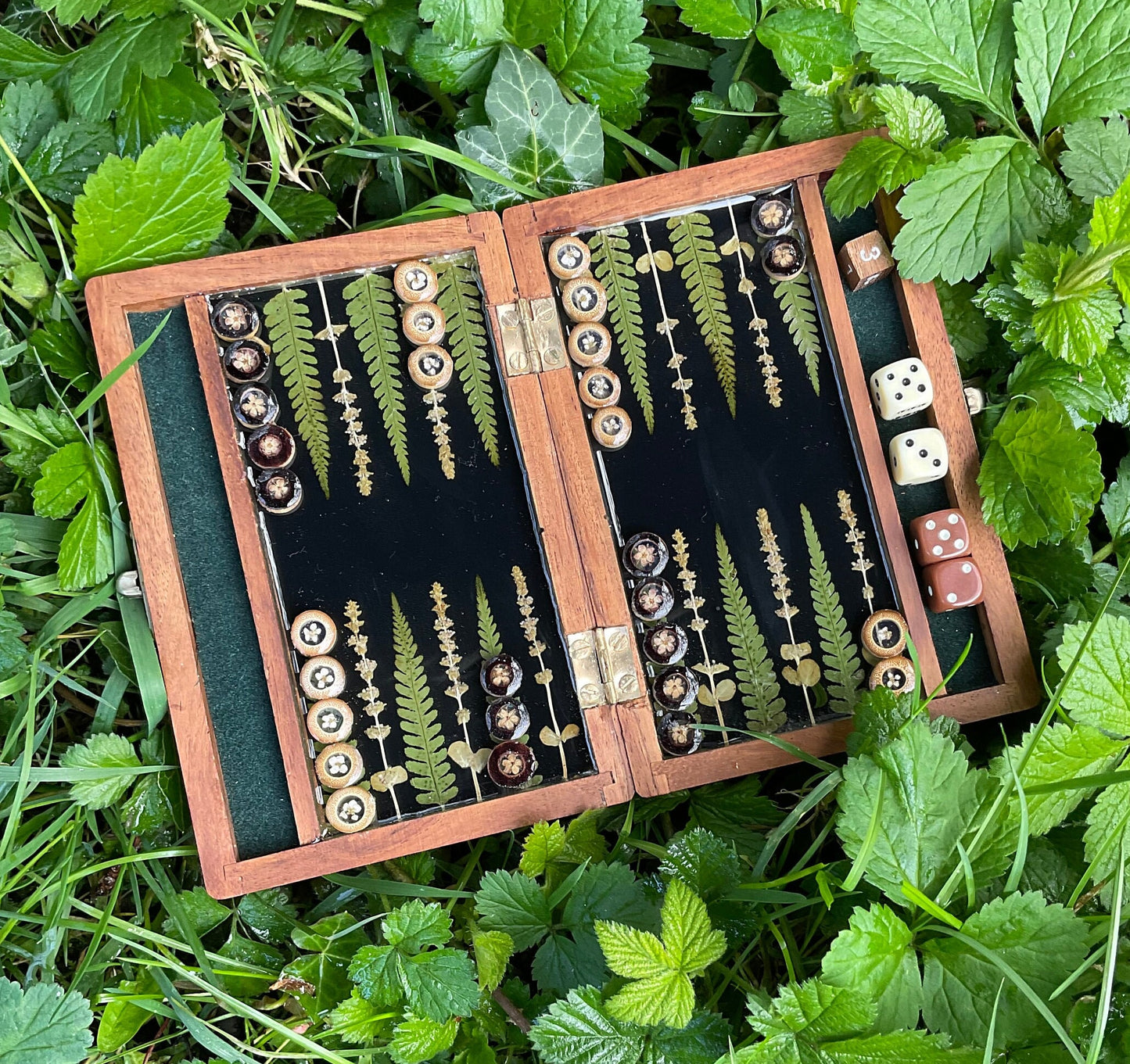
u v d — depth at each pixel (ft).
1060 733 1.00
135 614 1.08
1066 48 1.10
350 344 1.07
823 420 1.10
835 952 0.94
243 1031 1.10
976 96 1.12
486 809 1.04
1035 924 0.95
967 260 1.09
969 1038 0.96
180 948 1.07
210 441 1.06
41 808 1.12
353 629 1.06
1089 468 1.02
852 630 1.09
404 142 1.15
